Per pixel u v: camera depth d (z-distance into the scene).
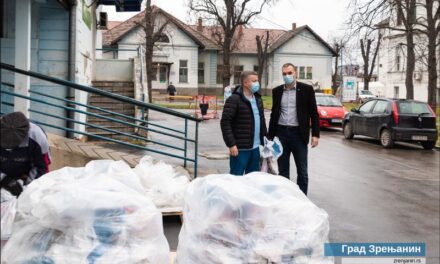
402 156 13.29
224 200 2.42
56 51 10.23
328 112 20.02
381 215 6.88
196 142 7.31
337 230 6.05
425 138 14.61
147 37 34.75
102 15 17.11
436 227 6.33
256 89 5.97
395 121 14.62
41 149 3.24
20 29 7.76
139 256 2.35
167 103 36.50
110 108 12.90
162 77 50.88
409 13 21.45
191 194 2.61
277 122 6.52
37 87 10.09
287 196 2.53
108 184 2.52
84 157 7.31
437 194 8.43
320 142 16.05
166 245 2.59
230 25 38.12
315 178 9.59
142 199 2.51
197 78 51.62
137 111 12.62
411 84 22.44
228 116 5.86
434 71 20.92
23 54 7.78
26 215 2.38
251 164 6.13
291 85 6.41
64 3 9.66
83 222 2.32
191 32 52.53
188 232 2.50
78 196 2.35
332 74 61.56
